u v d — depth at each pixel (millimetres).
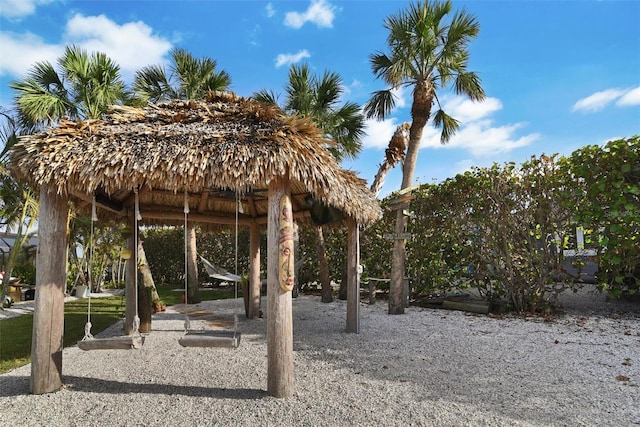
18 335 7082
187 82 12203
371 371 4480
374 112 9617
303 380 4188
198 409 3453
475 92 8758
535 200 7574
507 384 3969
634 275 7488
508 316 7719
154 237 18406
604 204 6914
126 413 3389
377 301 10539
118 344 3730
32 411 3439
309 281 13133
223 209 8328
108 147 3797
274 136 3840
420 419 3195
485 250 8414
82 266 15766
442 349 5379
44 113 10328
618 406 3381
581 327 6500
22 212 11953
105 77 11281
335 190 4234
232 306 10562
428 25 8219
